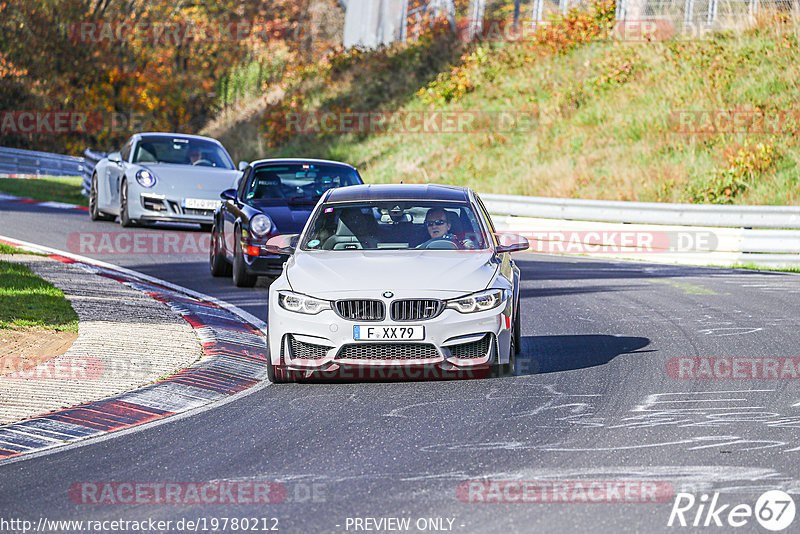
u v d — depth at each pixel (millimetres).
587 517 19359
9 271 50406
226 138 151000
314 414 28562
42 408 28500
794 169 89062
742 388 31000
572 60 124000
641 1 124125
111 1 174125
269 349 32406
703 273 62531
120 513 20297
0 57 166500
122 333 38281
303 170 56188
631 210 74875
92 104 168500
